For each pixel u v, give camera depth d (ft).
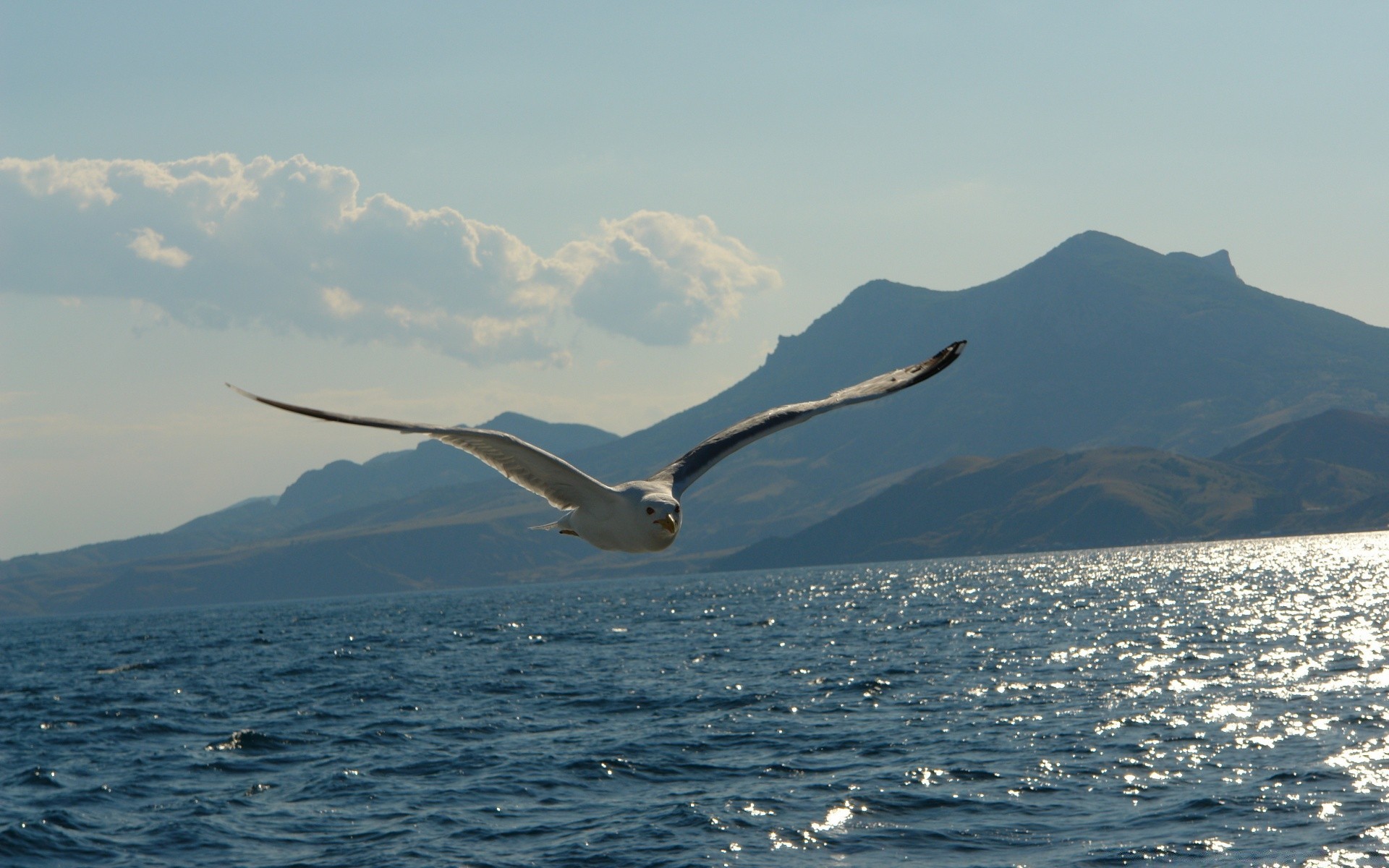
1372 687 107.96
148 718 122.72
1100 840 63.16
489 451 31.32
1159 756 81.46
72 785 84.74
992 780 76.48
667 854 62.95
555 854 63.67
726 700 117.08
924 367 35.22
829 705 111.34
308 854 65.36
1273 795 69.56
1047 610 250.57
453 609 503.20
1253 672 124.36
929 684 123.85
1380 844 59.67
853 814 69.62
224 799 78.84
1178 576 403.34
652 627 261.65
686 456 35.32
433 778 83.25
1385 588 276.62
